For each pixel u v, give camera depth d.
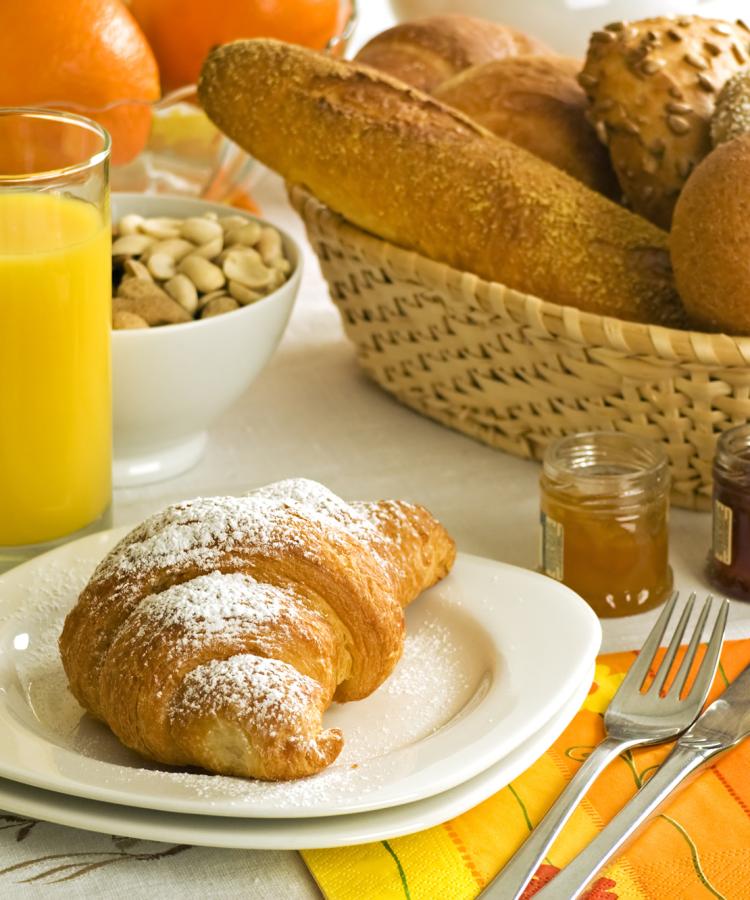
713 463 0.92
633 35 1.03
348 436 1.04
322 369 1.10
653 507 0.91
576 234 0.98
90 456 0.92
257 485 0.99
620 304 0.97
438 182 0.99
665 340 0.92
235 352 0.98
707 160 0.94
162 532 0.84
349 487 0.99
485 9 1.23
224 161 1.15
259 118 1.03
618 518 0.90
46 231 0.89
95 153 0.92
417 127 1.00
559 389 0.97
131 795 0.78
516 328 0.97
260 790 0.79
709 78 1.02
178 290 0.99
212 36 1.13
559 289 0.98
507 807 0.82
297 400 1.07
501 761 0.81
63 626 0.85
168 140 1.13
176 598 0.82
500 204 0.98
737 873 0.79
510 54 1.14
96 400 0.92
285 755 0.79
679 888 0.79
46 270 0.89
